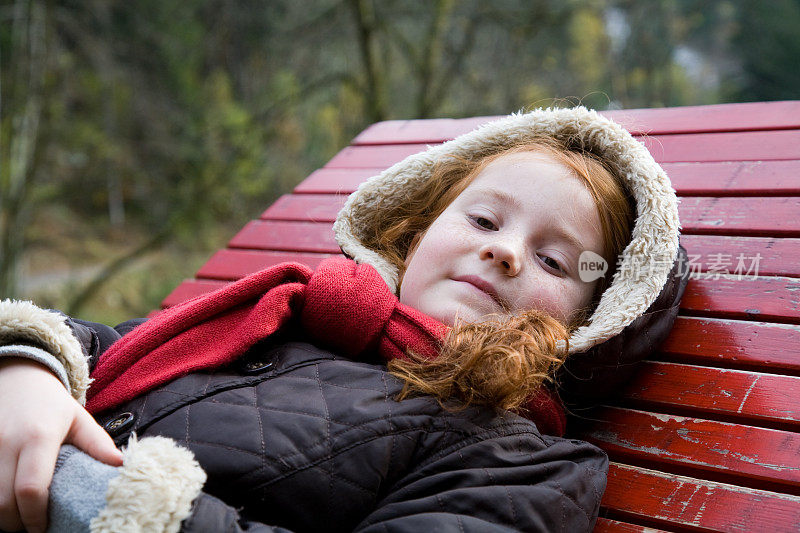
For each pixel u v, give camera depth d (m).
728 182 1.67
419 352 1.13
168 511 0.82
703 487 1.17
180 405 1.06
